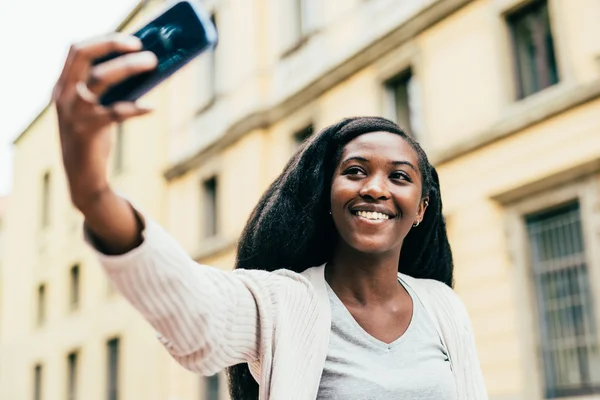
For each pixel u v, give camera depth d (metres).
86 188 0.90
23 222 22.48
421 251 1.78
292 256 1.57
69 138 0.86
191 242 14.22
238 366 1.61
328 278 1.52
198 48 0.89
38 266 20.80
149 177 15.71
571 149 7.79
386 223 1.45
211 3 15.05
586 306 7.67
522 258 8.22
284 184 1.59
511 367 8.10
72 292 18.73
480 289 8.52
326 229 1.57
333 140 1.56
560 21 8.12
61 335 18.69
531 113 8.16
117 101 0.90
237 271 1.34
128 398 15.34
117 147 17.22
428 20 9.62
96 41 0.83
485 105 8.77
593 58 7.75
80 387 17.48
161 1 15.55
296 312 1.35
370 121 1.54
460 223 8.84
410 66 9.95
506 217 8.41
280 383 1.26
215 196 14.18
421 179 1.54
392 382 1.37
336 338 1.40
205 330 1.11
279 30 12.88
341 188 1.46
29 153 22.91
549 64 8.41
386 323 1.47
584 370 7.59
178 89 15.56
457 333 1.54
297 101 11.96
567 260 7.91
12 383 21.19
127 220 0.96
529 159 8.19
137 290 1.00
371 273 1.48
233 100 13.67
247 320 1.25
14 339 21.69
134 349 15.45
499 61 8.68
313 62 11.90
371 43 10.48
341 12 11.41
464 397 1.49
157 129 15.88
